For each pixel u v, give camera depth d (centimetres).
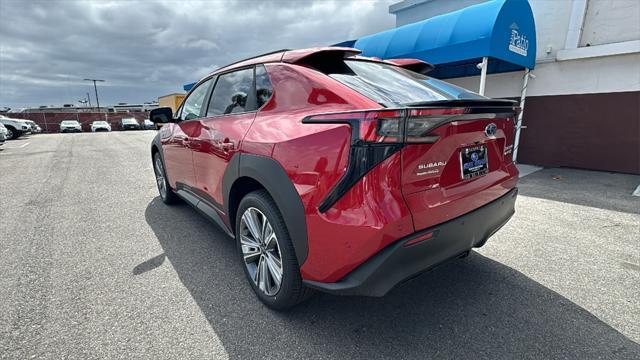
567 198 477
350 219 160
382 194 156
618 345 188
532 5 723
